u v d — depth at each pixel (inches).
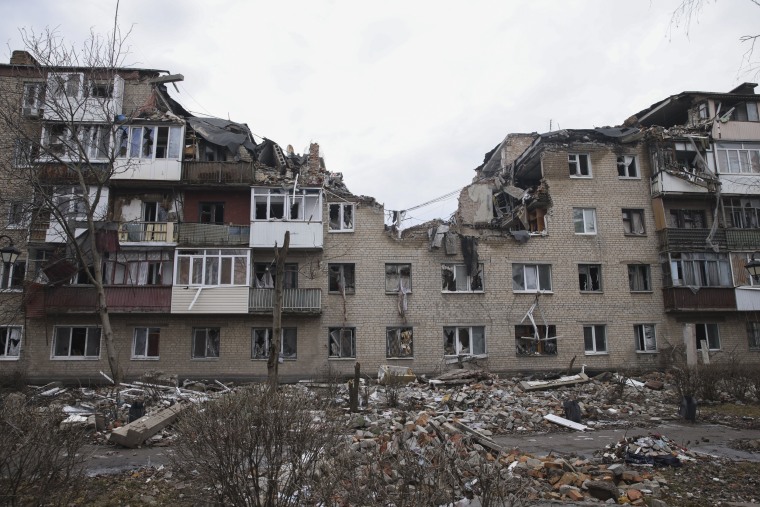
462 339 1056.8
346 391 737.6
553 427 554.9
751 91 1205.1
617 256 1102.4
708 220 1136.2
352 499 190.1
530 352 1060.5
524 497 224.8
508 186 1255.5
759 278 765.3
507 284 1072.8
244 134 1125.7
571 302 1077.1
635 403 714.2
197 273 995.3
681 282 1083.3
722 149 1133.7
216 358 995.3
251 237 1009.5
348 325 1031.6
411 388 845.2
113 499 287.6
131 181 1015.0
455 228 1099.9
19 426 220.7
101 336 994.1
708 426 556.4
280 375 995.9
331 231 1063.0
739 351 1087.0
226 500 190.2
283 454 192.7
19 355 985.5
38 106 1007.6
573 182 1121.4
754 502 283.0
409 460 213.3
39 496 213.5
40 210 906.7
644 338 1082.7
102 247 965.2
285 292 1003.3
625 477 319.9
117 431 437.7
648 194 1134.4
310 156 1188.5
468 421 573.0
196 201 1059.3
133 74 1088.2
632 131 1138.0
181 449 220.2
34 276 988.6
